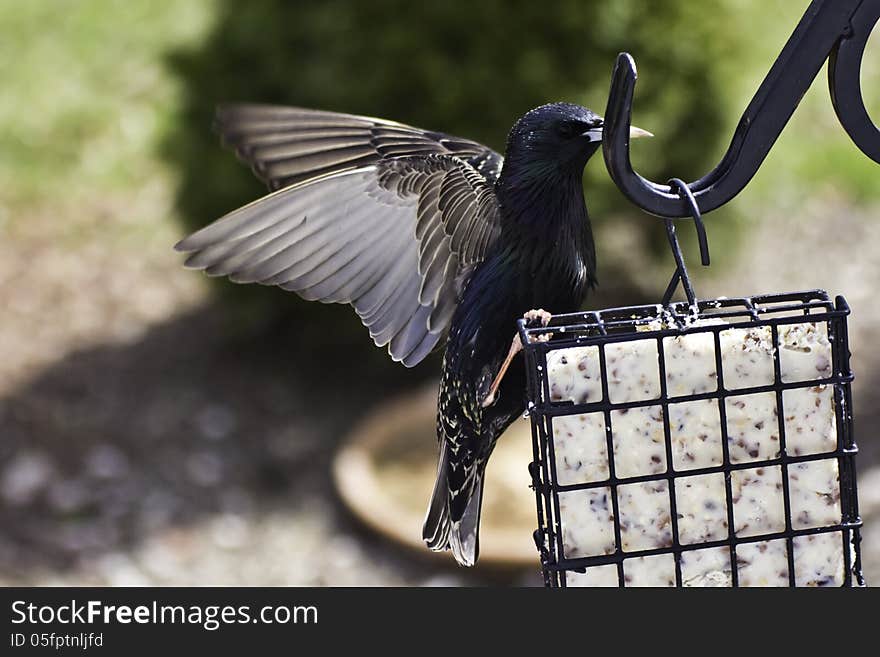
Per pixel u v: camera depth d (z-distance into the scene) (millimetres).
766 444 3906
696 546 3914
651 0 11422
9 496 10531
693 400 3854
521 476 10180
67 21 18328
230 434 11547
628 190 3516
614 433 3861
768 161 13602
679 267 3777
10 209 15125
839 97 3566
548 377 3826
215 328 13070
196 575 9688
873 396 11547
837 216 14703
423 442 10922
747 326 3812
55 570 9680
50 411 11664
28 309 13328
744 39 12070
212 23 11734
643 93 11445
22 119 16562
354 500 10172
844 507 4012
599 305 13273
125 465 11047
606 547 3900
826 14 3533
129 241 14578
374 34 11039
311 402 12008
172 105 12242
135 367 12422
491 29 10961
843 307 3861
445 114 11039
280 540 10148
